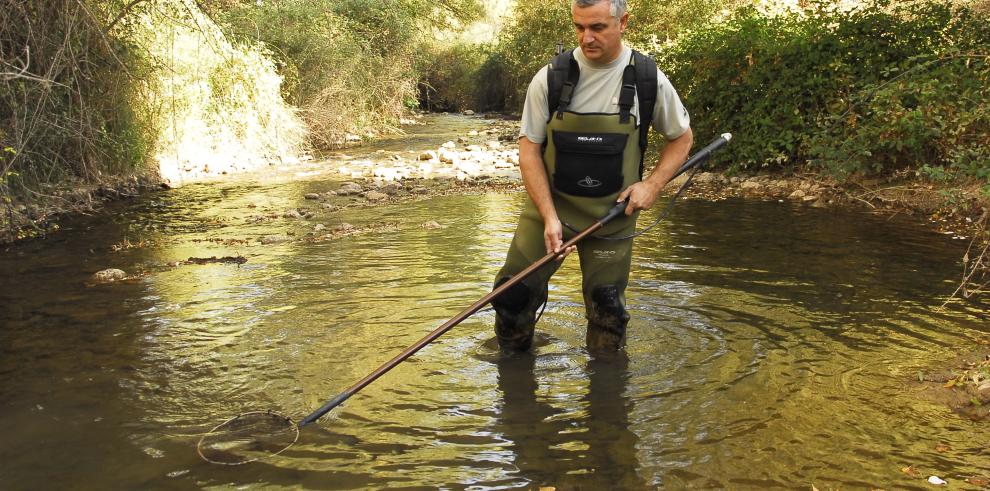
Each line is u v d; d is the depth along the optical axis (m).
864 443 3.10
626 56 3.72
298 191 10.27
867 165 9.11
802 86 9.92
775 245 6.46
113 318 4.76
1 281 5.68
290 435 3.23
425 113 29.56
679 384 3.68
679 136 3.85
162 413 3.46
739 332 4.35
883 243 6.48
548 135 3.81
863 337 4.25
